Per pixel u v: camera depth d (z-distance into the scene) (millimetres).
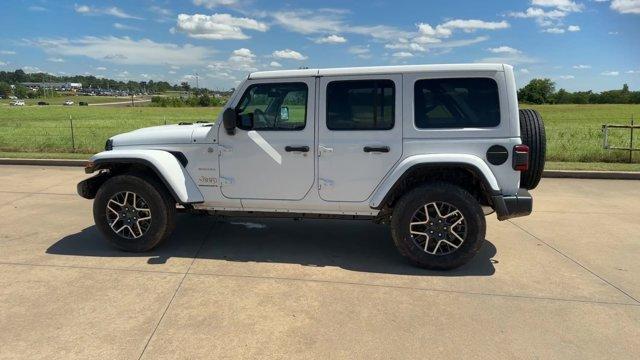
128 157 4738
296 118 4609
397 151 4426
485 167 4250
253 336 3281
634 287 4137
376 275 4402
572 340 3256
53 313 3574
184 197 4723
